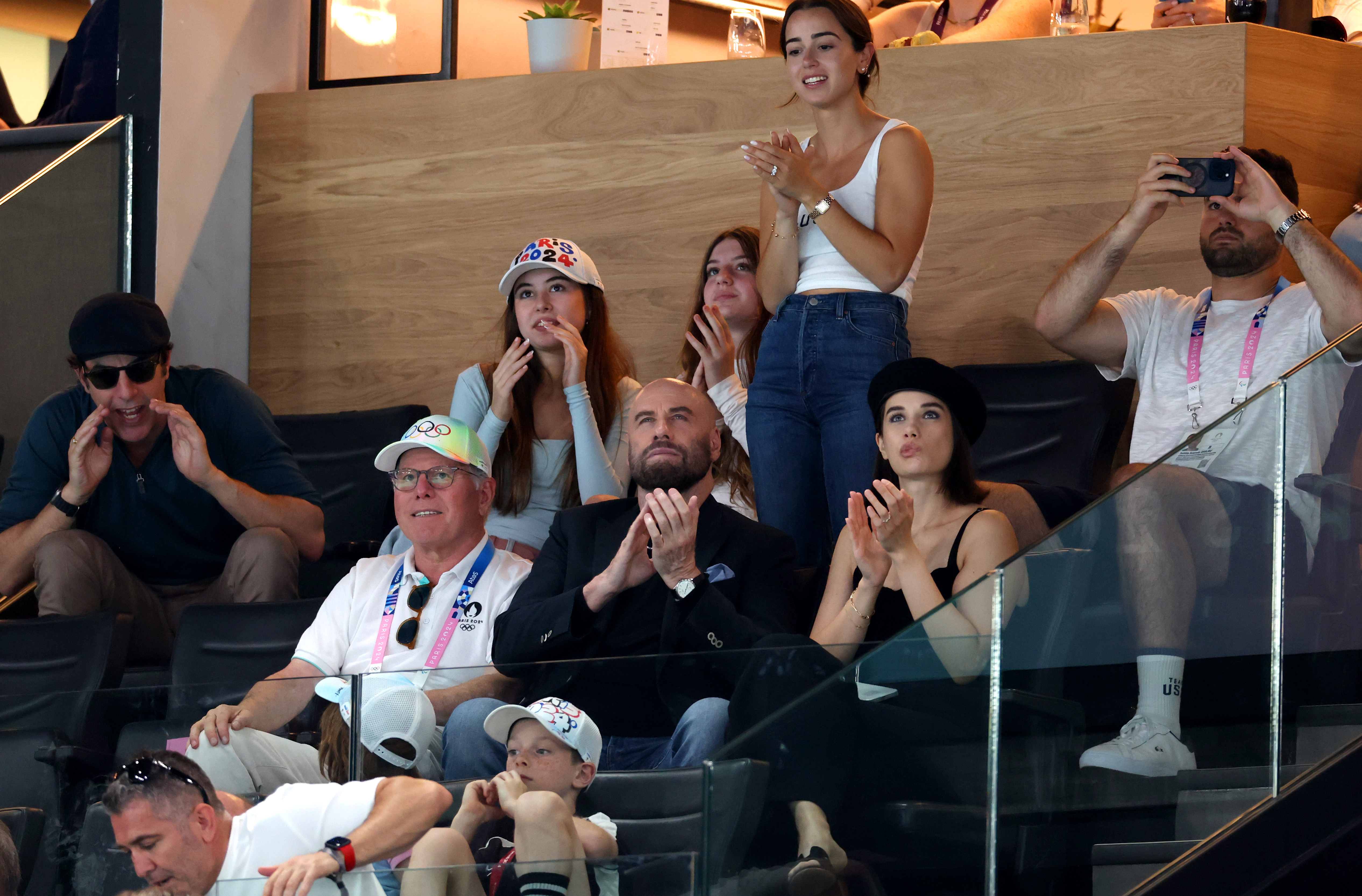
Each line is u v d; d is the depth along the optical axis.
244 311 20.75
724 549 11.98
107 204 19.19
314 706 10.14
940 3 21.22
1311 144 17.38
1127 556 10.03
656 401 12.30
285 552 14.80
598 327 15.63
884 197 14.16
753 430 14.26
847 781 9.42
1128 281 17.19
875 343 13.84
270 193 20.78
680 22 23.66
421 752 9.94
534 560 13.96
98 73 20.62
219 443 15.72
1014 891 9.52
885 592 11.48
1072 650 9.81
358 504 17.56
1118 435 15.79
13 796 10.31
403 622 12.48
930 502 11.86
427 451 12.76
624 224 19.42
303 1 21.31
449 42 20.33
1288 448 10.59
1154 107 17.36
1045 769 9.64
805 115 18.75
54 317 18.03
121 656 13.50
